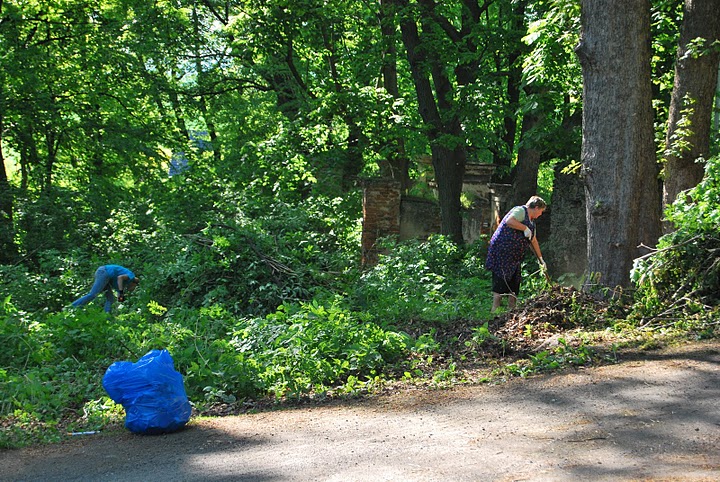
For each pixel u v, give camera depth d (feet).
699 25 40.34
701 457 15.17
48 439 21.70
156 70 88.53
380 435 19.10
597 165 35.35
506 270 36.65
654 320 28.86
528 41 55.42
